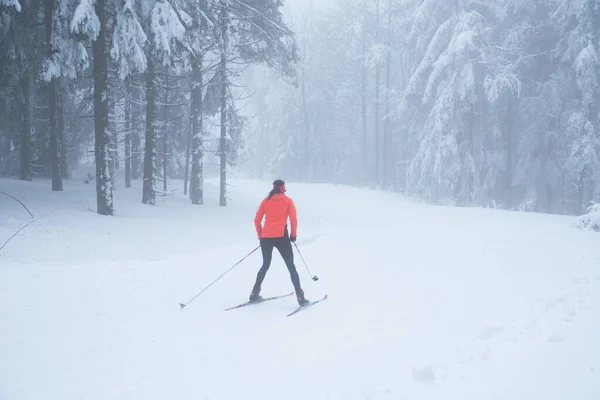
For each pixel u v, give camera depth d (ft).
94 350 13.25
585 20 77.41
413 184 96.58
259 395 10.23
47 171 67.67
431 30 96.58
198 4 51.75
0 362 12.21
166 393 10.43
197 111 66.59
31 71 54.95
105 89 44.50
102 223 40.68
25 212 40.70
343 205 89.92
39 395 10.37
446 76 88.94
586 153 73.77
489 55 84.33
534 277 21.99
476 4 89.35
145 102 67.56
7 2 39.55
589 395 9.02
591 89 75.10
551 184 88.33
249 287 21.68
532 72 91.25
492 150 90.38
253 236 44.11
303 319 16.43
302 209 82.89
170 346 13.62
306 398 10.02
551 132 86.58
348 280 22.90
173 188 80.48
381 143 142.20
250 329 15.30
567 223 51.75
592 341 12.11
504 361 11.25
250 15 65.92
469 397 9.41
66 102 68.95
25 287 19.81
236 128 72.18
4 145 65.36
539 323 14.34
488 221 55.36
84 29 38.52
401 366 11.56
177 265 25.95
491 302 17.56
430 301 18.26
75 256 29.66
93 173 84.33
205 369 11.86
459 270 24.76
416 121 103.40
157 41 43.19
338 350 13.03
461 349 12.36
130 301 18.65
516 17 90.84
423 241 37.55
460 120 86.12
